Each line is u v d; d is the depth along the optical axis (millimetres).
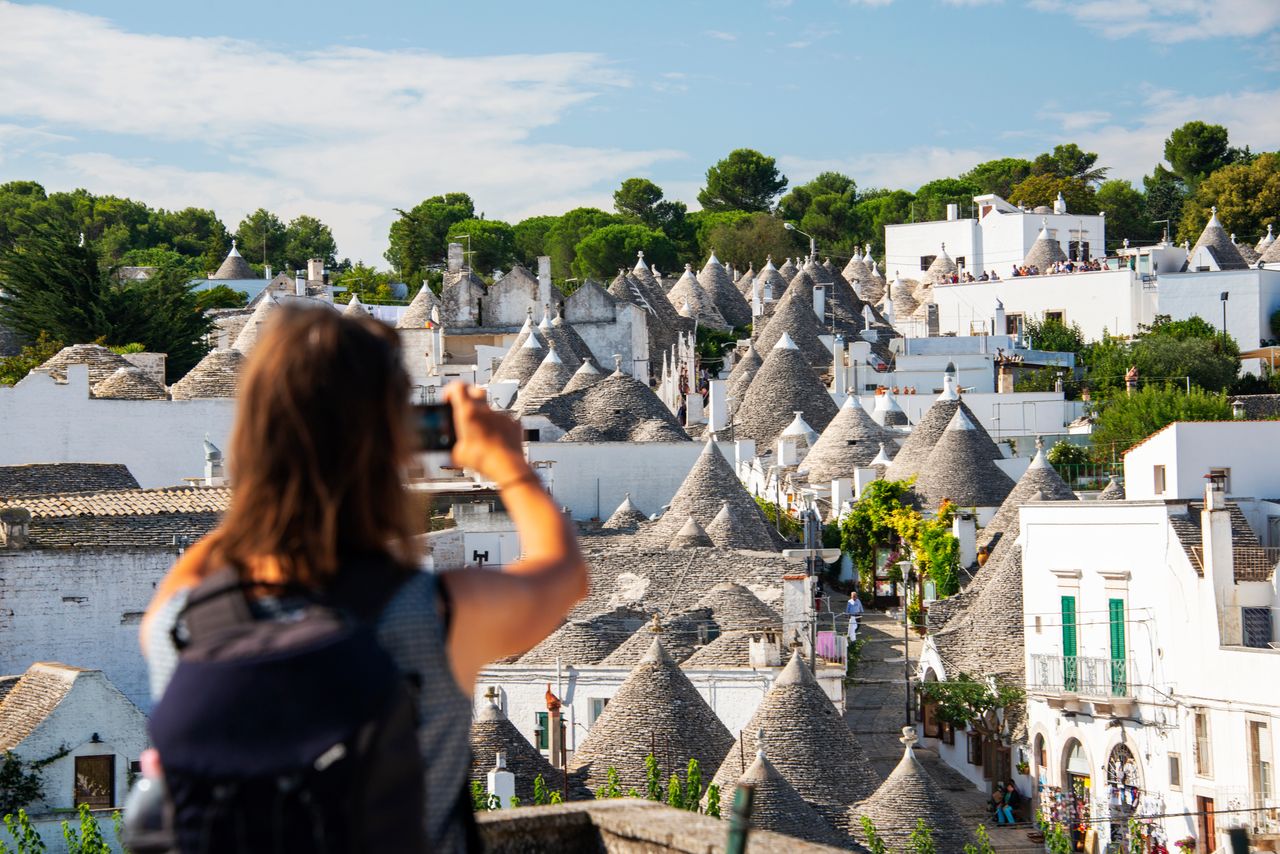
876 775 46719
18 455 82500
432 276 192000
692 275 153500
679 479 88688
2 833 38875
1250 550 48594
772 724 46719
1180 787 46406
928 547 76625
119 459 83188
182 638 5250
